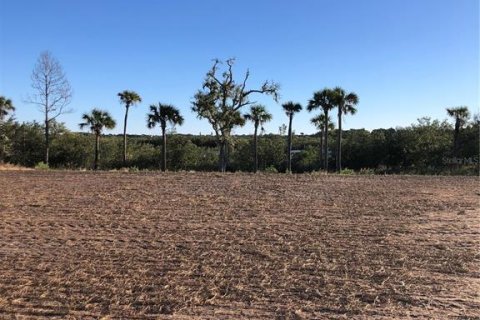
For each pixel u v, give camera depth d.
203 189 15.78
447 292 5.70
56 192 14.86
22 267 6.72
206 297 5.56
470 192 15.22
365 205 12.44
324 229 9.30
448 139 44.88
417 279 6.18
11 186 16.44
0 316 5.03
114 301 5.44
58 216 10.72
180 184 17.23
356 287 5.88
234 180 18.83
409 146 45.00
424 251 7.56
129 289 5.82
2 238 8.55
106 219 10.37
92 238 8.55
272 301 5.43
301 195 14.43
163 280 6.15
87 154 50.41
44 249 7.76
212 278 6.24
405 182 18.45
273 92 40.59
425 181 18.91
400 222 10.04
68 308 5.23
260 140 53.59
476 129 43.62
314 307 5.24
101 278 6.23
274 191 15.38
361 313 5.07
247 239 8.44
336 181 18.67
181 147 52.62
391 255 7.32
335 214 11.06
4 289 5.81
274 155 52.25
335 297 5.54
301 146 58.94
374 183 17.97
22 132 48.03
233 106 40.88
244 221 10.18
